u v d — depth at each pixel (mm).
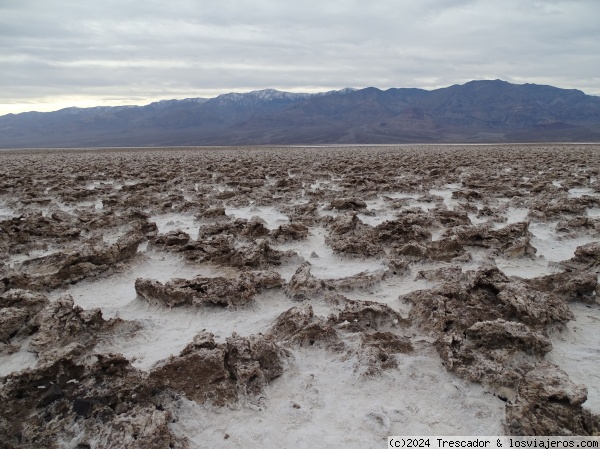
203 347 5973
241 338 6062
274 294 8445
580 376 5660
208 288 8023
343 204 15812
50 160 43281
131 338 6867
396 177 25375
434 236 12320
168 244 11289
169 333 7109
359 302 7422
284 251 10375
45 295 8570
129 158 45594
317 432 4828
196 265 10172
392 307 7840
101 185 22672
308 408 5223
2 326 6715
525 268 9750
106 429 4625
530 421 4586
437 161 35219
